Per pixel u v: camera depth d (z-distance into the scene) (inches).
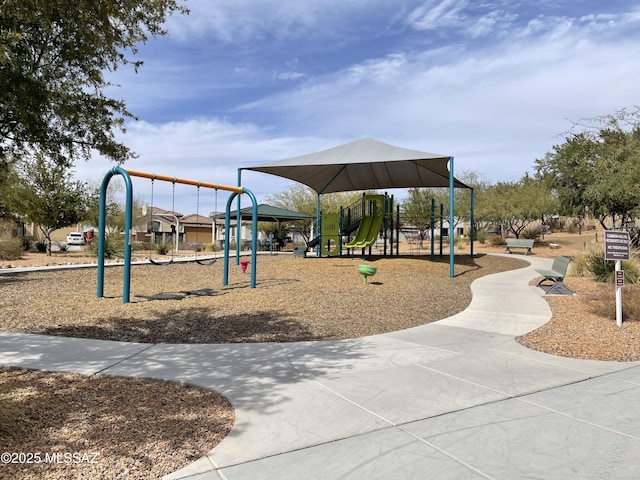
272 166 718.5
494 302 424.8
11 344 252.1
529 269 775.7
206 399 174.9
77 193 1025.5
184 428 148.0
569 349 257.8
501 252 1224.8
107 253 920.3
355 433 146.3
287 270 652.7
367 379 201.5
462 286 548.1
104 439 138.3
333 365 222.5
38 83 203.3
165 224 1900.8
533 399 178.2
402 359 235.5
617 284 312.7
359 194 1694.1
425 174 925.2
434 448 135.9
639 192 586.6
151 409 163.2
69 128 249.9
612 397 180.9
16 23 187.3
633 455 131.3
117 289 463.5
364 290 470.9
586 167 780.0
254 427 149.9
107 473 119.0
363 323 324.8
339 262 773.3
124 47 264.1
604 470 122.7
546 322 332.8
